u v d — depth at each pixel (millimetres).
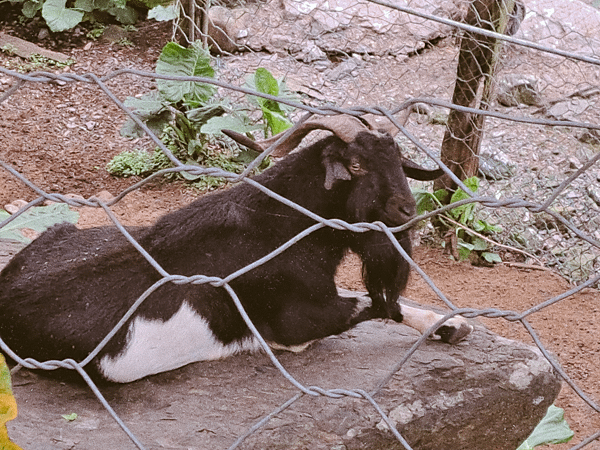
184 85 7367
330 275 4016
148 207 7285
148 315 3625
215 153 8125
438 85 9211
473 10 6137
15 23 10594
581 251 6797
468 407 3752
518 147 8203
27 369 3721
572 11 9617
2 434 2449
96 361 3557
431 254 6832
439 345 4094
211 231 3844
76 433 3273
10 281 3795
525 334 5719
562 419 2918
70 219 5566
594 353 5508
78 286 3672
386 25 10047
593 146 8312
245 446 3258
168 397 3602
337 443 3377
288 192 3896
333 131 3742
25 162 8039
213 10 9766
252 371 3842
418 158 7730
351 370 3842
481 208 7211
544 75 9094
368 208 3799
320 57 9812
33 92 9344
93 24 10648
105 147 8500
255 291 3832
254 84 7316
